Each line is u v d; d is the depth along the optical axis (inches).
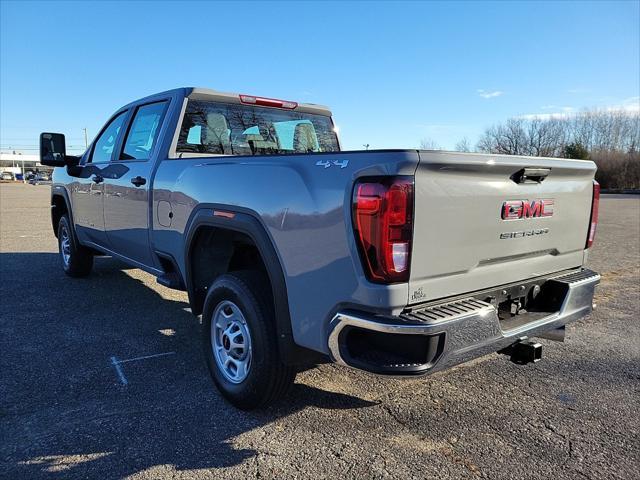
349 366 95.0
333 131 215.2
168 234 155.6
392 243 88.6
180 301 227.8
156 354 163.0
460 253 99.5
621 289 274.1
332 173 97.0
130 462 103.7
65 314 205.9
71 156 241.1
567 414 127.9
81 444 109.9
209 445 110.3
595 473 103.0
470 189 99.3
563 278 129.1
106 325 192.2
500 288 113.3
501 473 102.4
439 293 97.5
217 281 127.7
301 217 102.1
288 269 106.2
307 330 103.7
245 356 123.4
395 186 88.0
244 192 118.1
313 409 127.4
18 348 166.7
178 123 165.8
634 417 127.0
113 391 135.9
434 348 90.7
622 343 182.9
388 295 89.3
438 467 104.0
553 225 123.0
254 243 117.6
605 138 2849.4
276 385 117.3
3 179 3799.2
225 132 178.4
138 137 187.8
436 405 131.3
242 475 100.0
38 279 269.0
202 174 136.3
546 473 102.7
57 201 268.8
